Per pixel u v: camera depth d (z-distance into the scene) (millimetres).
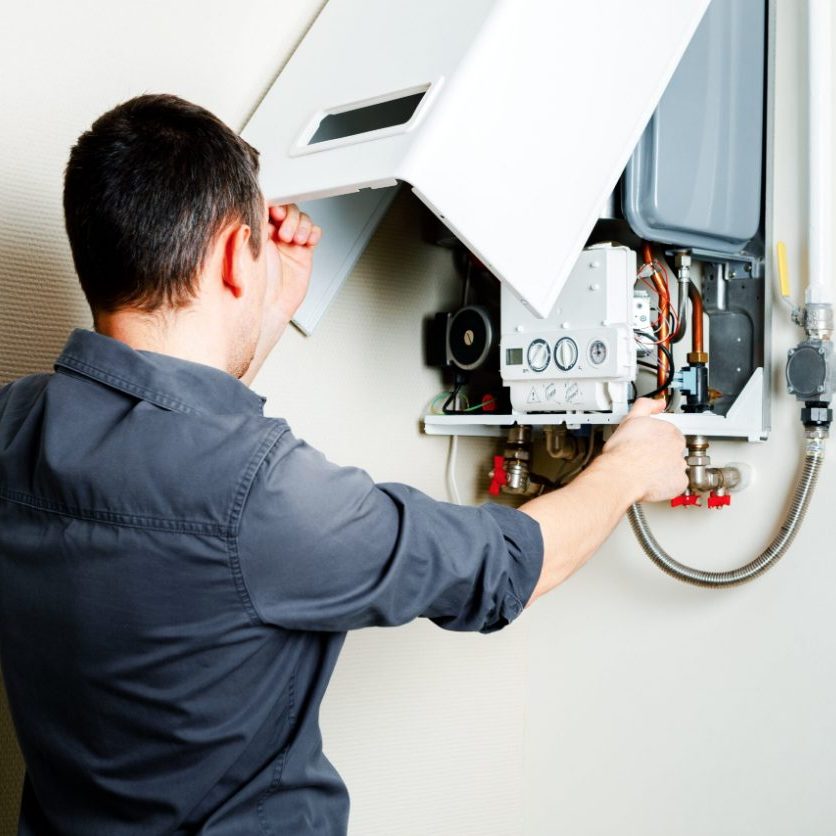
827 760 1191
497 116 938
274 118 1183
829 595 1195
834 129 1206
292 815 819
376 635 1472
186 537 704
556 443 1356
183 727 740
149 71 1230
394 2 1157
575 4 1001
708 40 1185
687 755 1372
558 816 1574
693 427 1163
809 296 1164
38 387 856
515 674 1628
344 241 1300
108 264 755
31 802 873
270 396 1342
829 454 1199
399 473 1479
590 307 1159
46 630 754
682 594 1380
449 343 1438
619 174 1047
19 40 1139
